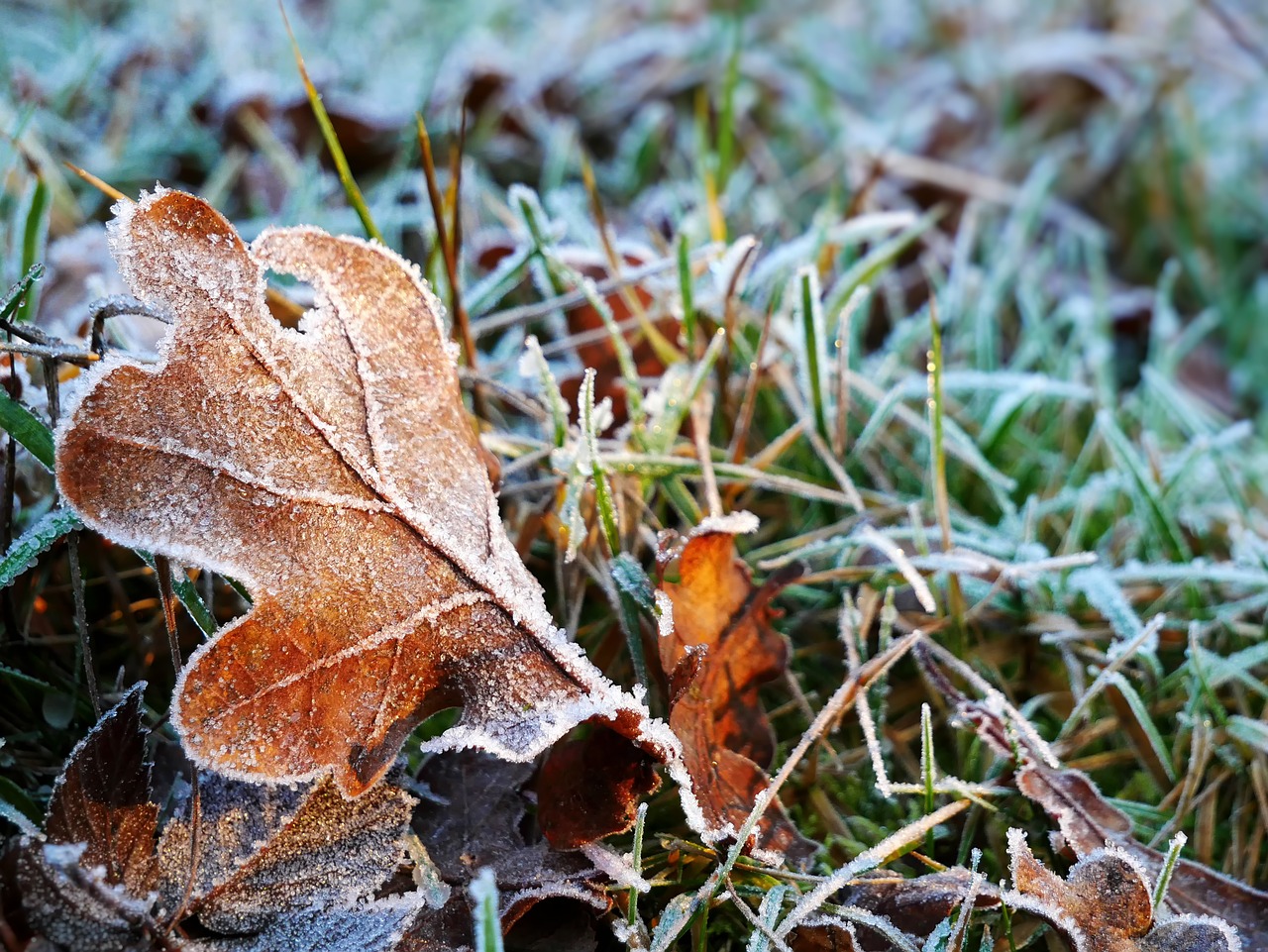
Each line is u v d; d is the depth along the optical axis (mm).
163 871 408
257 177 569
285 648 407
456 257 480
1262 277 760
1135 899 418
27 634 450
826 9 917
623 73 761
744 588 443
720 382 500
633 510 473
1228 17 854
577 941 417
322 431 416
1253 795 460
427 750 409
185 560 405
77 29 651
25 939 398
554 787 421
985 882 421
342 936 406
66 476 401
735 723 439
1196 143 759
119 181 557
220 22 665
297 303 490
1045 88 812
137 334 482
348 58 706
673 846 431
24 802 421
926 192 693
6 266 492
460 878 418
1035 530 512
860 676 446
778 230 611
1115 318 658
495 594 418
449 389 430
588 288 483
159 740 433
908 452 527
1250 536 493
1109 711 476
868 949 424
